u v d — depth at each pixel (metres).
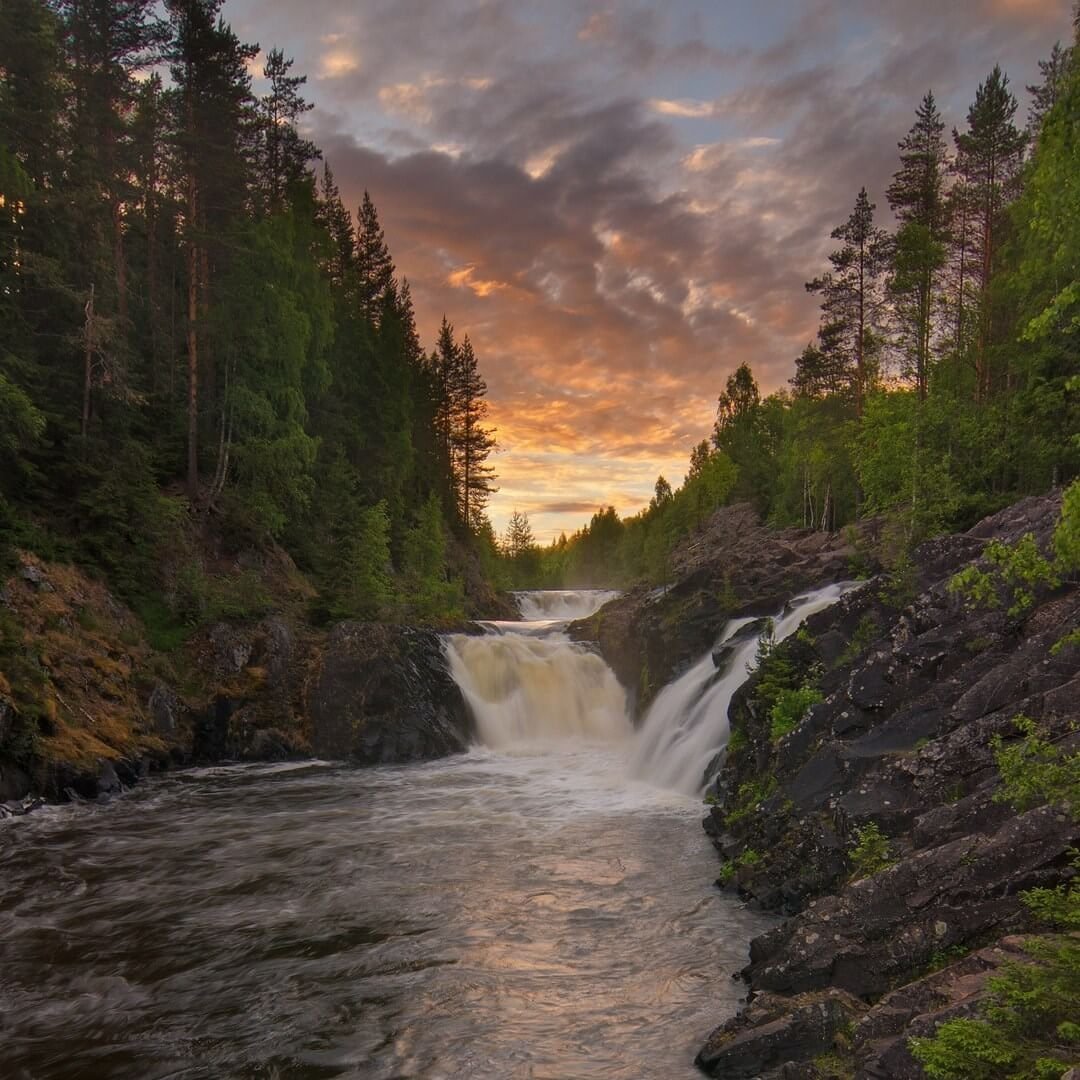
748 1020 7.73
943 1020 5.78
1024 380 35.31
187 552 30.98
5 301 28.30
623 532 174.88
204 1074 7.60
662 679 28.28
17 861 14.72
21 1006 9.05
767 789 14.38
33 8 29.80
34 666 20.78
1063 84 6.99
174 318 41.00
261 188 41.91
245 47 35.62
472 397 85.88
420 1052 7.92
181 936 11.09
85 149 31.64
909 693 12.81
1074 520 6.21
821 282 51.59
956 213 44.72
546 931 11.11
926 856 8.22
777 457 87.12
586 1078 7.39
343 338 52.44
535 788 21.12
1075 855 7.19
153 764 22.81
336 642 27.77
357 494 47.72
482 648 30.41
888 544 26.41
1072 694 9.56
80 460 28.39
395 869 14.09
